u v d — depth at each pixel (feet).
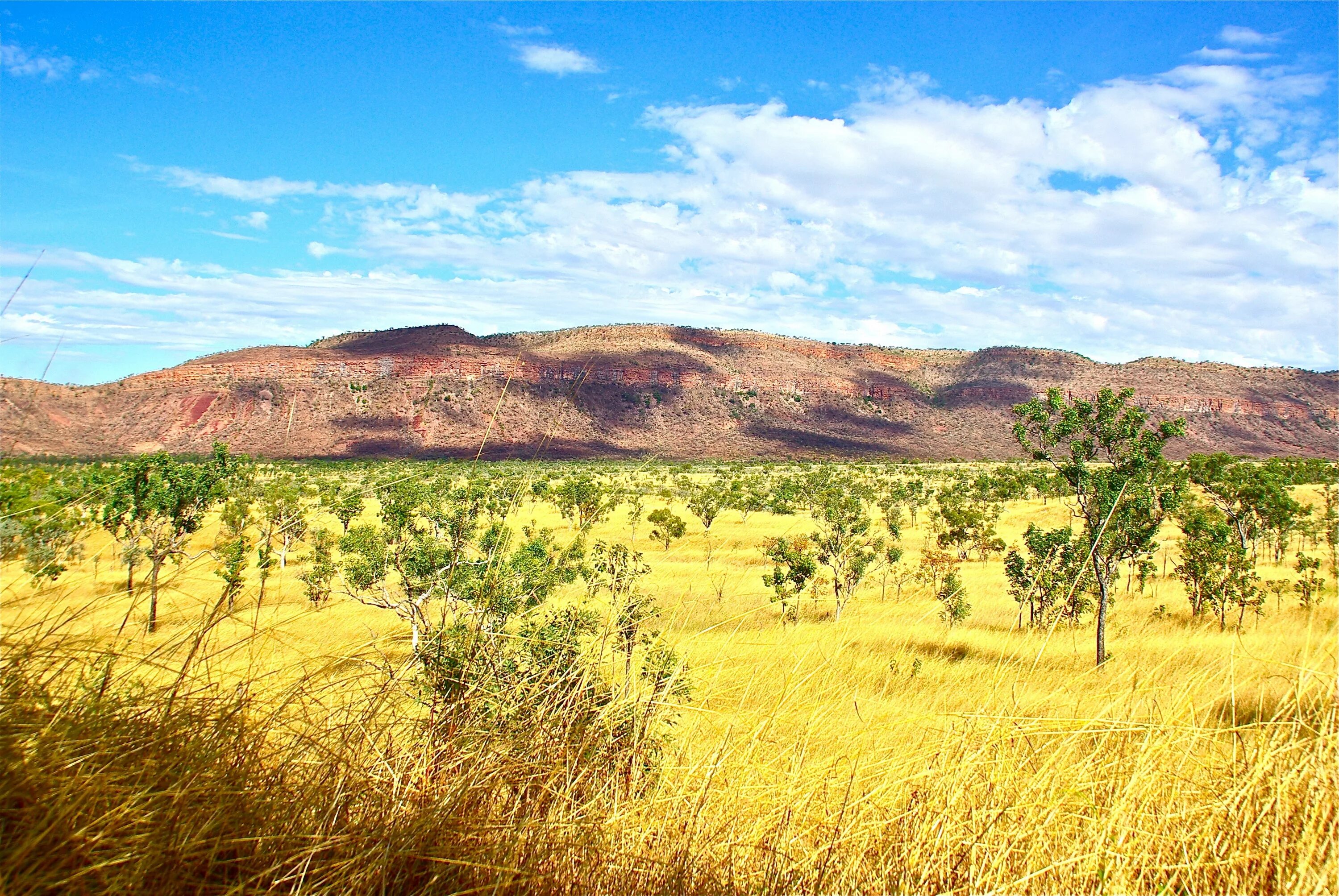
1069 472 40.55
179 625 5.92
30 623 5.39
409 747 6.66
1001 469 249.75
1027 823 6.55
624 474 216.74
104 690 5.33
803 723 7.58
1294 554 94.63
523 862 5.81
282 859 5.03
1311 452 482.28
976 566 86.48
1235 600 48.98
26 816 4.42
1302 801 7.11
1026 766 7.20
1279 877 6.28
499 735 6.89
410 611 11.91
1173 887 6.43
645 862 6.09
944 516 100.94
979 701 7.84
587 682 7.61
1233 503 82.43
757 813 6.89
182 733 5.36
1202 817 7.16
